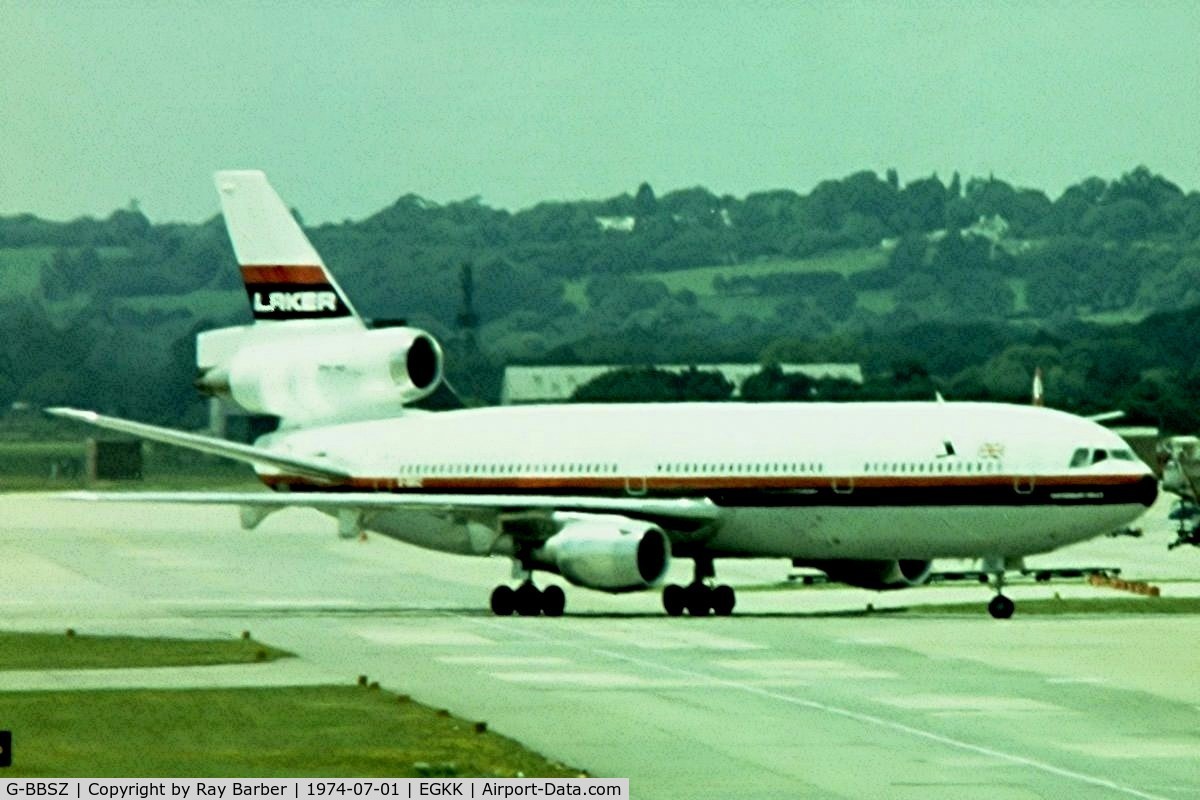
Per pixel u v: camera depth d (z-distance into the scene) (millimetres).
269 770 145875
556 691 184875
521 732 162500
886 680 192875
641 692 184500
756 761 150750
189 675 194625
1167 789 141750
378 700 177375
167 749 153375
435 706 175625
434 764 145625
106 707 172875
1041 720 169375
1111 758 152875
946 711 174000
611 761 150500
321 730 161500
